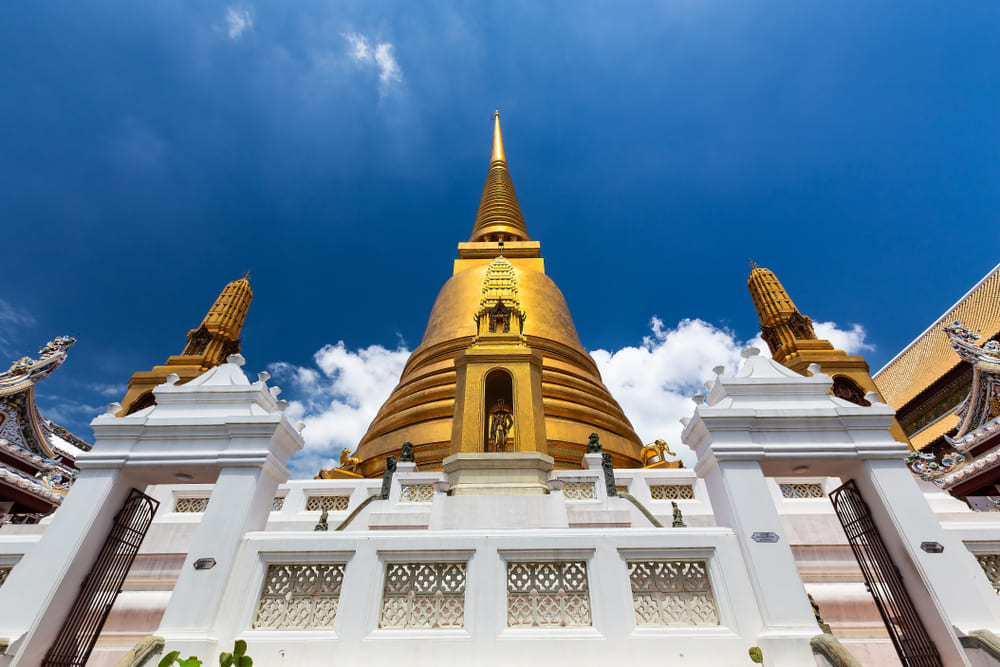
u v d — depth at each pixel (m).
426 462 17.28
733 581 5.42
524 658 5.05
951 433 25.53
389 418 20.17
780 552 5.43
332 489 13.80
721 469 5.98
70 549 5.51
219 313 23.70
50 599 5.21
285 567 5.69
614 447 18.89
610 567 5.57
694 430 6.69
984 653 4.75
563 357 23.36
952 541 5.50
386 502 12.28
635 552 5.67
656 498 13.47
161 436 6.26
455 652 5.09
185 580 5.32
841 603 9.09
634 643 5.12
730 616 5.25
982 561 5.59
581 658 5.05
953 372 26.72
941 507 12.02
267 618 5.37
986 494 13.11
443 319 25.09
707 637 5.14
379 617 5.36
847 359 20.64
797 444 6.11
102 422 6.35
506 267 19.00
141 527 6.43
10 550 5.68
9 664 4.81
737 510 5.71
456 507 10.09
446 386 19.94
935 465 12.78
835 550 10.45
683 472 13.53
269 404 7.01
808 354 21.12
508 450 13.88
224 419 6.28
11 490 11.80
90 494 5.88
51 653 5.13
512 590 5.58
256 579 5.49
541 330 23.94
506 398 15.18
